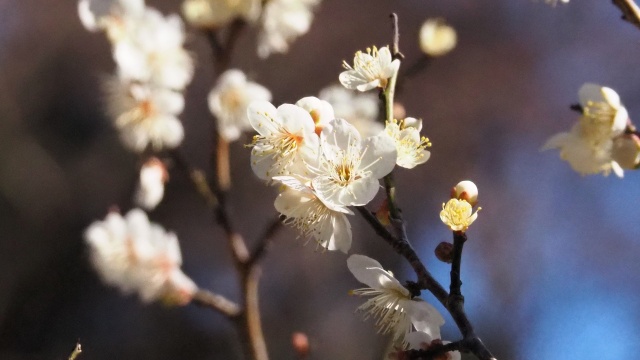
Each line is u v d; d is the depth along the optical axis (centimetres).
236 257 99
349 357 208
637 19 83
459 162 241
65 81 242
